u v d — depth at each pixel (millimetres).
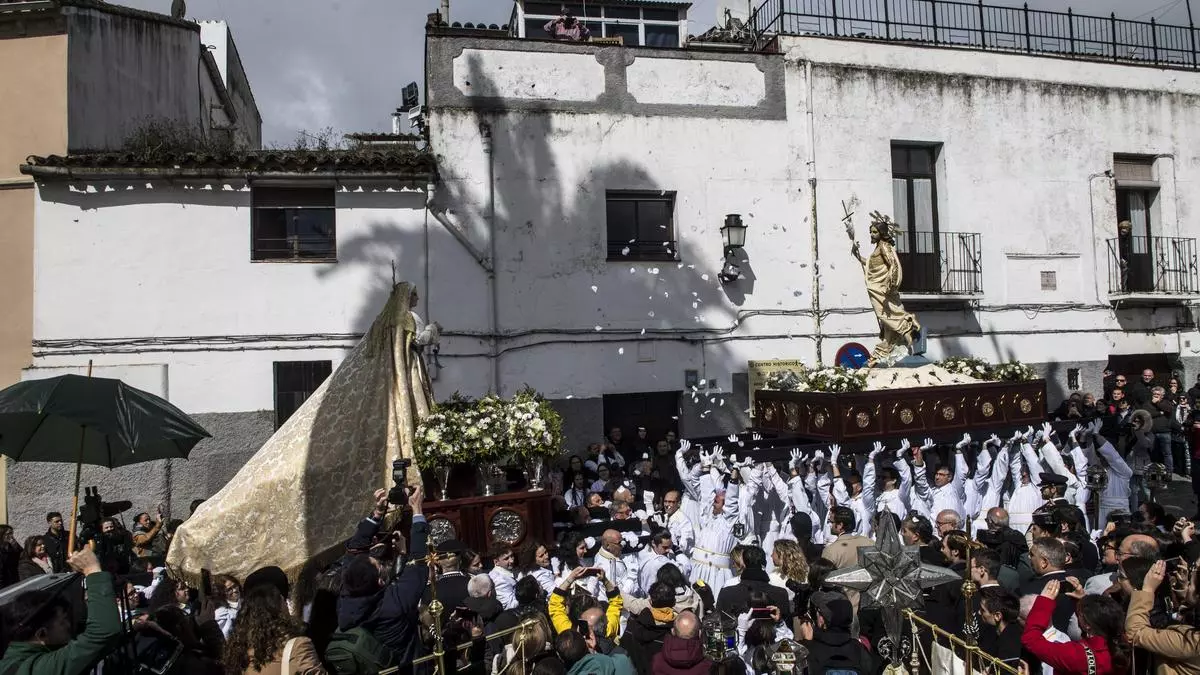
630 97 14000
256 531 8312
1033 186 15688
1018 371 11281
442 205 13180
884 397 10344
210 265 12477
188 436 5883
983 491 10172
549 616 5934
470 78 13438
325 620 4969
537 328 13406
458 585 6109
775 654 4652
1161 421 13367
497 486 8828
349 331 12766
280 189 12844
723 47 14469
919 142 15242
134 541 9922
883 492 9617
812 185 14555
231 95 21094
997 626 5223
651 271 13891
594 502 10188
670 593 5652
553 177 13641
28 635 4102
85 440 6023
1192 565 4793
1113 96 16234
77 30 12820
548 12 16344
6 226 12125
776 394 11789
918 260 15266
